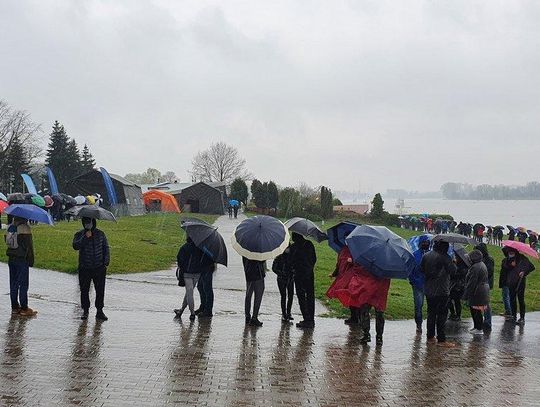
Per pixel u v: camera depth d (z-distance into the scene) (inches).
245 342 421.1
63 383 292.0
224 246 498.0
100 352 362.6
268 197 3031.5
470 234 2154.3
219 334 442.9
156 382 304.7
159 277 749.3
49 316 469.7
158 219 2140.7
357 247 434.6
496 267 1232.2
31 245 470.6
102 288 468.4
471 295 536.4
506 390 333.4
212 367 344.5
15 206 464.1
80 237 463.8
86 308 468.1
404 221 2723.9
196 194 2989.7
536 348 470.3
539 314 677.3
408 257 435.8
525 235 1720.0
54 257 817.5
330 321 534.9
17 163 3270.2
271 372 342.6
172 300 589.6
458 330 548.4
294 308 593.0
